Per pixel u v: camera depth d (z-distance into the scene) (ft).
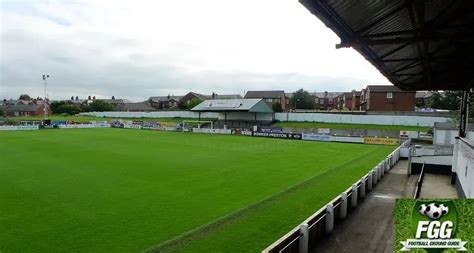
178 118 263.08
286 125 193.16
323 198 44.34
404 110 202.90
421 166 64.59
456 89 50.16
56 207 39.83
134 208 39.73
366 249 26.66
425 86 49.75
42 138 130.41
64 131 173.68
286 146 115.55
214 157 84.23
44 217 36.24
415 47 25.22
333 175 60.90
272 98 281.74
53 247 28.66
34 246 28.84
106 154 86.99
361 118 182.70
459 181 46.78
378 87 212.84
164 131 187.52
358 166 72.18
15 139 125.18
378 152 101.24
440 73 38.06
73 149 96.78
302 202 42.11
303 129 169.68
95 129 194.59
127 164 71.41
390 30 20.13
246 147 110.11
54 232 31.99
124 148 101.30
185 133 173.68
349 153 97.60
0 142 113.80
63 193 46.34
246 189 49.93
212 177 58.59
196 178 57.57
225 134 170.30
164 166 69.41
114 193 46.55
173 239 29.91
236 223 33.96
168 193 46.91
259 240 29.78
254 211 38.01
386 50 24.80
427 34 18.89
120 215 37.11
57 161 74.43
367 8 16.66
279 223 34.22
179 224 34.45
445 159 62.85
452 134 108.99
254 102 192.75
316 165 73.87
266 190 49.47
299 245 24.36
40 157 80.23
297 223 34.35
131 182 53.67
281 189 50.14
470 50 26.32
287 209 39.01
